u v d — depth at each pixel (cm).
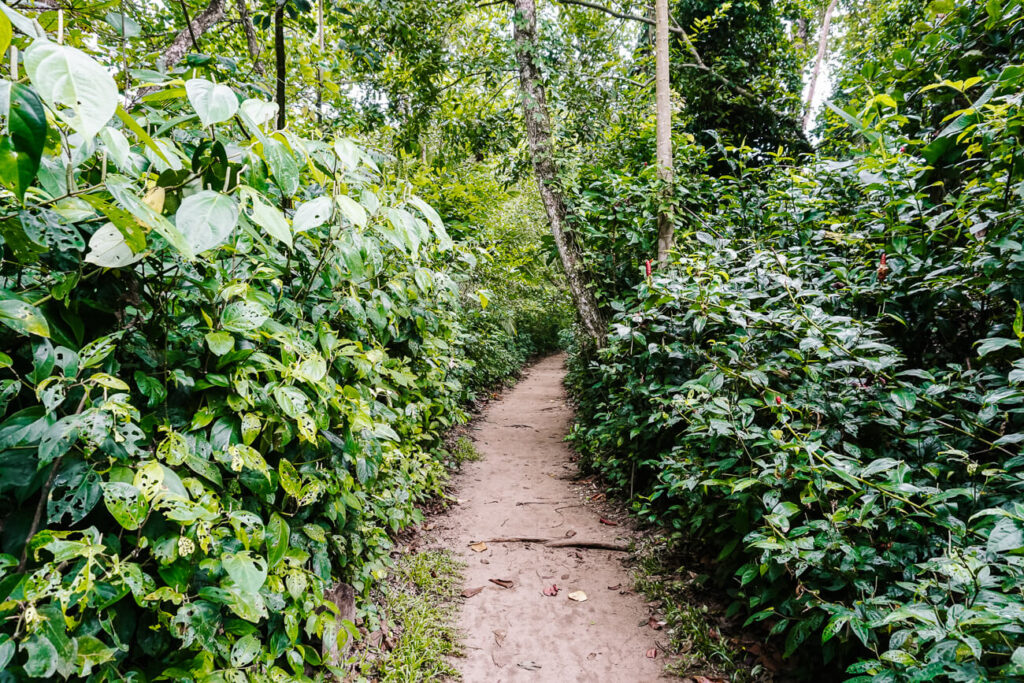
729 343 276
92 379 101
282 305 171
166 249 117
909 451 198
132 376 125
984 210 226
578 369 594
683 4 698
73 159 93
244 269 153
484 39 623
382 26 520
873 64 347
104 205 82
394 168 617
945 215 238
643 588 264
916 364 258
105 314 115
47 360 98
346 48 445
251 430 133
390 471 273
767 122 734
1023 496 149
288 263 172
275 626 147
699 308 274
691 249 410
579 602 258
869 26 866
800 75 808
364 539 231
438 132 707
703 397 241
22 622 90
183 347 138
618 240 466
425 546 314
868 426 211
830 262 293
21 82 72
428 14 550
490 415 680
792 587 193
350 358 188
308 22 392
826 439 203
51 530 98
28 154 64
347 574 217
